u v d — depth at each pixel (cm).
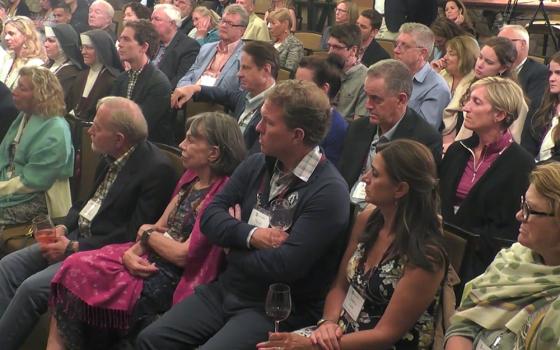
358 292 215
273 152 236
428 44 418
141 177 290
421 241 203
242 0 663
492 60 397
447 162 306
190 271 265
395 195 207
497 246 272
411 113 310
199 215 265
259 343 221
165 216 284
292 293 235
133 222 291
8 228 344
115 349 270
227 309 240
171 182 293
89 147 356
